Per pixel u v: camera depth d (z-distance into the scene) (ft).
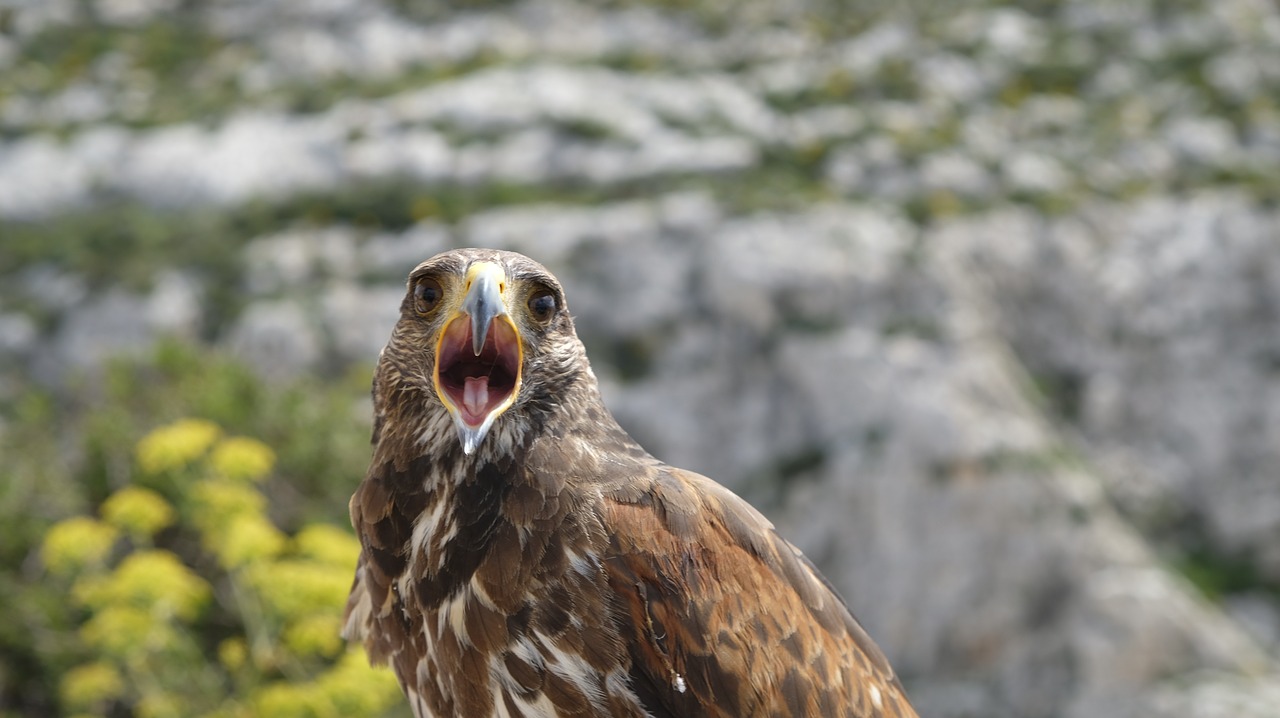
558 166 73.20
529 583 10.49
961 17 93.61
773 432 59.21
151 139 78.23
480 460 10.62
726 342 61.46
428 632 10.96
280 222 69.41
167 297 61.46
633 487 10.89
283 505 29.63
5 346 59.82
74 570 21.80
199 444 21.89
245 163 75.10
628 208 66.74
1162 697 50.88
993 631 53.62
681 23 93.30
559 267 64.34
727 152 73.15
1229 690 50.60
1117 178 74.28
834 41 90.02
